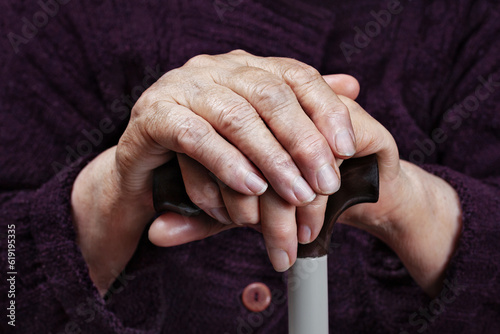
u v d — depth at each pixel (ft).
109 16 2.16
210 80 1.65
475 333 2.04
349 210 1.91
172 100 1.64
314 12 2.17
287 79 1.65
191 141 1.55
